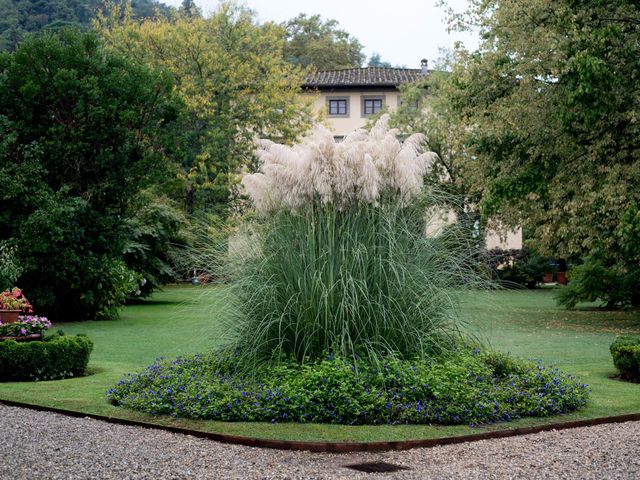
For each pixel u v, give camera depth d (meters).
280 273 7.86
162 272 25.28
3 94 17.88
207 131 34.03
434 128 30.92
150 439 6.10
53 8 54.56
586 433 6.40
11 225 17.56
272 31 37.56
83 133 18.14
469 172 20.11
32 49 17.91
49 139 18.05
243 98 35.94
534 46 16.75
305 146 8.76
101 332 16.14
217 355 8.41
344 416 6.61
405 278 7.57
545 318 19.75
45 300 18.11
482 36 19.20
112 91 18.64
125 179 18.84
